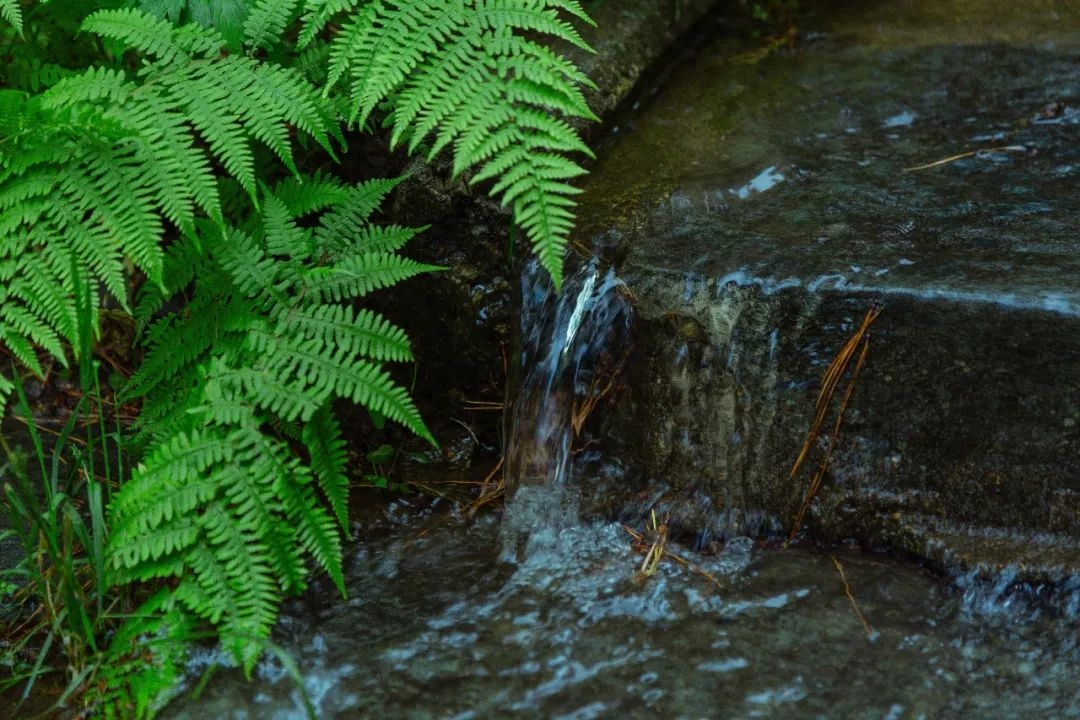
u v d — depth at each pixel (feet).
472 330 11.88
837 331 10.03
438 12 10.06
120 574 9.29
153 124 9.89
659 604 9.86
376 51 9.98
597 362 11.21
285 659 8.46
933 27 14.96
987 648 9.18
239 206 11.28
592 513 10.98
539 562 10.53
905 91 13.64
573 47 13.23
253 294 10.27
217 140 9.90
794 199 11.73
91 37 11.90
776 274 10.23
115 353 12.92
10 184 9.74
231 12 10.70
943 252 10.35
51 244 9.63
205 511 9.40
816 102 13.60
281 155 10.05
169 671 9.11
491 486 11.76
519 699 8.97
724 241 11.01
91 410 12.39
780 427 10.49
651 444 11.16
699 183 12.07
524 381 11.57
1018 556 9.71
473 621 9.81
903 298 9.70
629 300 10.84
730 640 9.43
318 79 11.14
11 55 11.94
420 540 11.00
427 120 9.54
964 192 11.53
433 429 12.43
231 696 9.04
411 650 9.49
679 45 14.64
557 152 11.98
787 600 9.81
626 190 12.00
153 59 12.00
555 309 11.31
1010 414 9.70
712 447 10.83
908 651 9.21
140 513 9.17
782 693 8.89
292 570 9.45
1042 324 9.26
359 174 11.87
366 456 12.08
